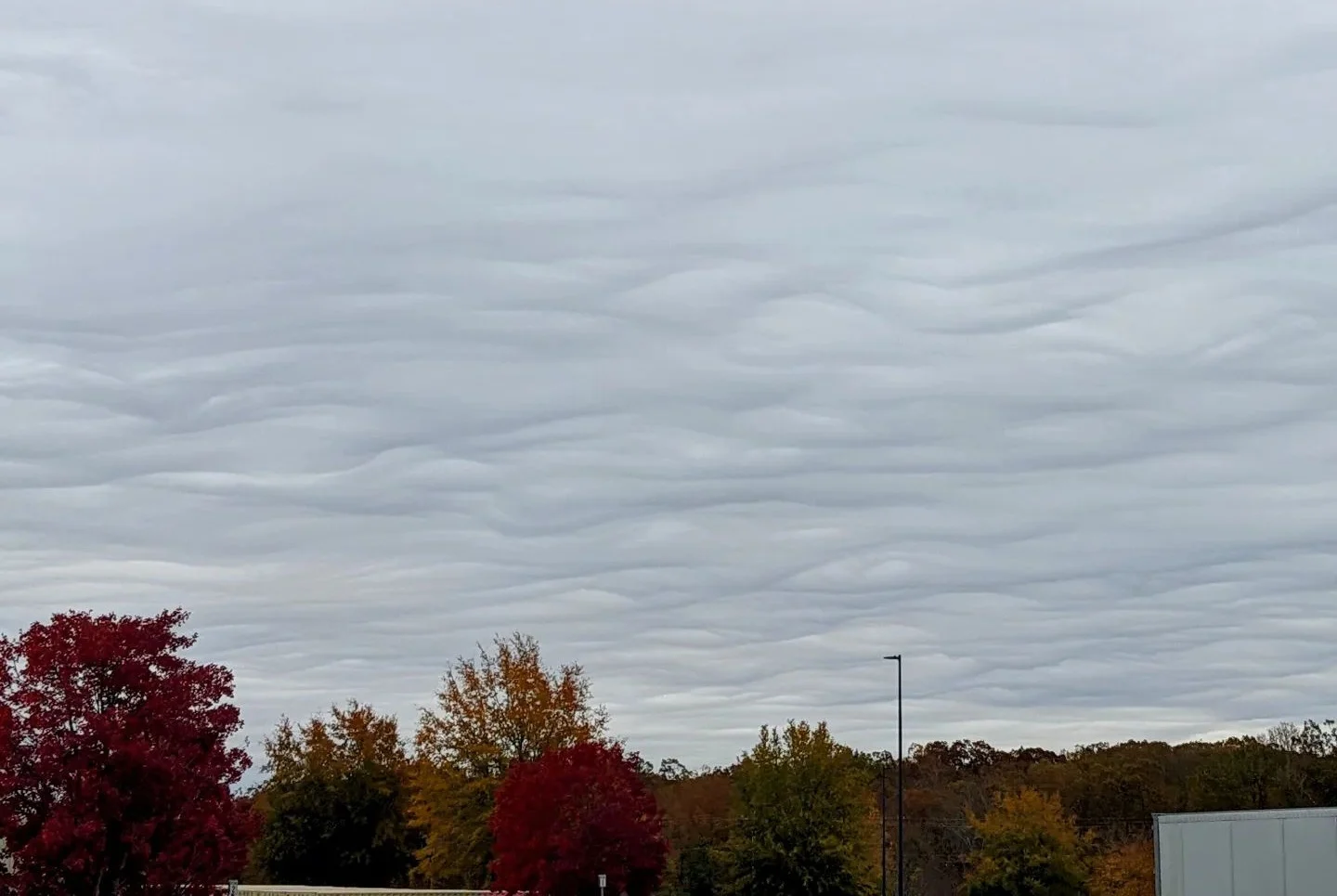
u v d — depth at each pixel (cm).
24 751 2692
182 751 2809
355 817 6675
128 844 2716
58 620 2827
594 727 5984
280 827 6650
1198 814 3052
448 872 5797
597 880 4512
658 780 10250
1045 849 6469
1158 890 3138
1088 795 9200
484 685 5975
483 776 5856
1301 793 7825
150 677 2823
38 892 2666
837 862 5609
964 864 8156
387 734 6862
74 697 2738
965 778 10519
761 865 5625
